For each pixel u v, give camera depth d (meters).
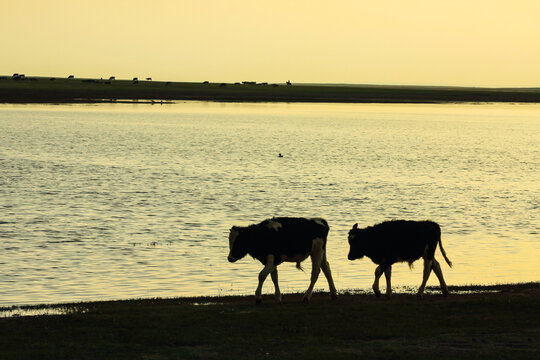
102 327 16.23
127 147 91.56
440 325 16.52
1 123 129.12
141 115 171.38
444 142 114.94
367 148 99.88
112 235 35.03
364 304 18.97
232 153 87.06
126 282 25.59
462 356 14.09
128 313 17.77
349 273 27.52
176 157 80.19
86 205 44.78
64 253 30.59
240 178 61.50
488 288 22.91
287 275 27.08
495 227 39.38
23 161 70.88
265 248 19.11
